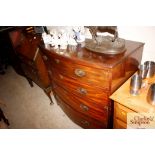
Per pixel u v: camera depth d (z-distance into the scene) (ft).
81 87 5.78
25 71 10.59
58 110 9.41
